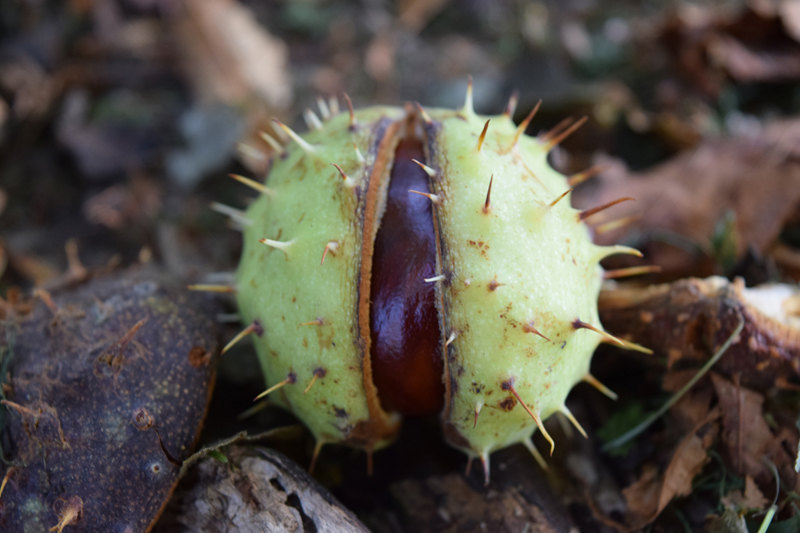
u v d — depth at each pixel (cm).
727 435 13
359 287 12
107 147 20
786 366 13
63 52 22
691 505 13
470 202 12
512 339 12
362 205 12
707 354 13
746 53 20
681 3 25
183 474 12
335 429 13
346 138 13
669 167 17
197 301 14
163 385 12
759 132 17
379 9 25
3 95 21
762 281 15
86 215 19
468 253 12
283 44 24
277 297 12
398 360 12
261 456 13
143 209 19
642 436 14
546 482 14
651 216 16
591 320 12
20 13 23
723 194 16
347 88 22
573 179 13
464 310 12
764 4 19
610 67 22
